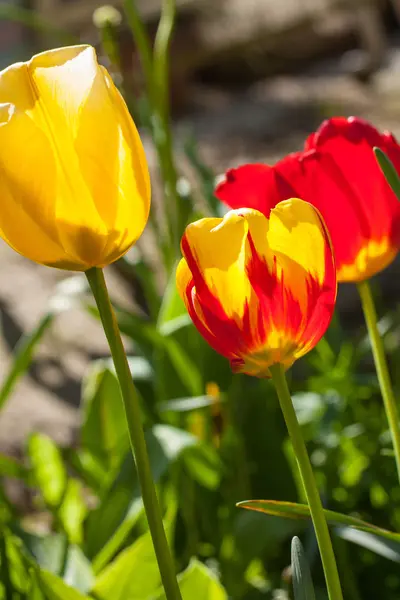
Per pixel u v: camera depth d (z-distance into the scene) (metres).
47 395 1.75
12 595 0.85
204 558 1.17
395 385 1.29
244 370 0.68
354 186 0.75
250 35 3.64
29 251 0.67
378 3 4.05
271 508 0.72
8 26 3.36
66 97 0.66
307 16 3.83
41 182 0.66
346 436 1.17
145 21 3.12
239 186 0.74
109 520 0.98
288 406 0.68
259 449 1.20
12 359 1.85
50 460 1.18
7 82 0.66
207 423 1.22
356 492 1.16
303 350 0.68
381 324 1.31
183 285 0.69
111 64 1.24
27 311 1.97
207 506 1.19
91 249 0.67
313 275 0.67
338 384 1.18
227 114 3.12
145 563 0.87
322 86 3.41
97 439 1.24
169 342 1.15
